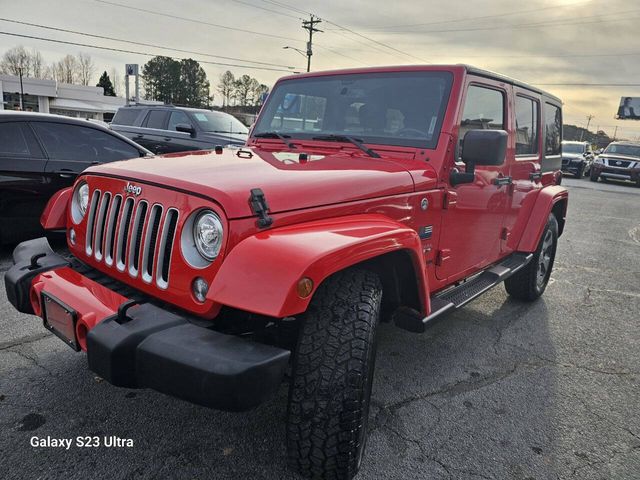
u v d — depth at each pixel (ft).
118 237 8.02
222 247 6.61
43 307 8.18
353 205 8.15
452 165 10.25
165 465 7.87
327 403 6.64
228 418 9.14
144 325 6.50
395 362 11.86
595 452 8.83
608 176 70.95
